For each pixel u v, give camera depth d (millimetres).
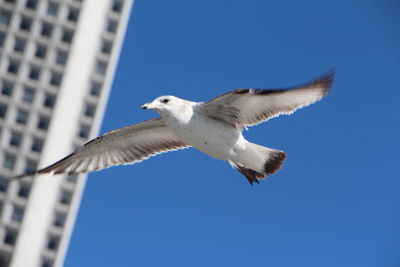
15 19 45781
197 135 10727
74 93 45250
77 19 46938
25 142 42719
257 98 10148
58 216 41906
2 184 41281
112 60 47188
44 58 45406
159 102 10750
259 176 11016
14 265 39719
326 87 9727
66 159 11883
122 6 49094
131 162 12203
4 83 44000
